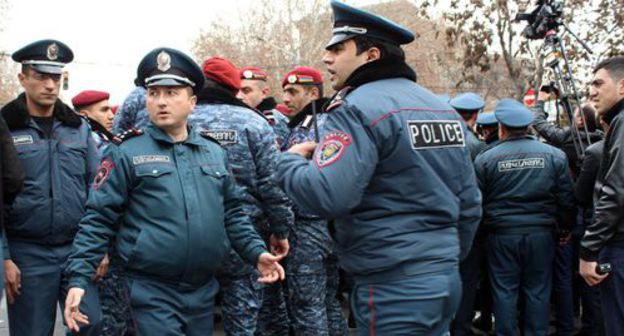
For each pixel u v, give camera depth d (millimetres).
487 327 6191
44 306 3877
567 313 5590
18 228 3789
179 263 3180
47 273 3863
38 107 3902
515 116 5078
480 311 6500
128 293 3240
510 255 5105
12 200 3566
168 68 3277
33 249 3840
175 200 3199
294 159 2768
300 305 4477
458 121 2875
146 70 3318
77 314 3113
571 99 5441
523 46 14922
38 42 3828
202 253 3238
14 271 3684
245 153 4090
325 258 4527
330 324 4961
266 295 4801
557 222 5168
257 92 5863
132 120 4391
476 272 5492
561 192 5086
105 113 6070
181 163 3287
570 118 5355
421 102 2775
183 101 3314
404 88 2791
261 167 4117
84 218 3215
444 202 2719
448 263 2713
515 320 5180
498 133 6094
